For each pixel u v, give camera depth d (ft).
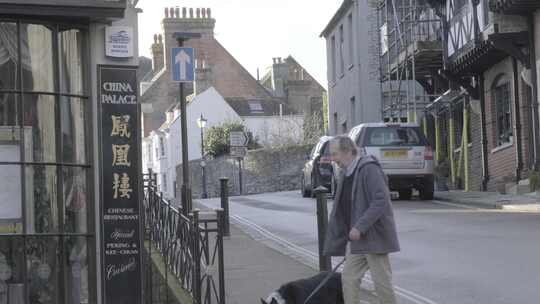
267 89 239.30
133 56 27.17
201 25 222.48
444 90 91.91
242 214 68.59
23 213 25.86
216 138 177.06
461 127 86.84
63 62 26.48
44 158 26.13
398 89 92.53
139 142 27.09
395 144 68.90
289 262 39.37
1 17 25.62
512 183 69.82
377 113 111.45
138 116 27.14
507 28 68.23
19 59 25.81
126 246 26.84
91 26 26.86
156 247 38.93
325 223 31.35
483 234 44.86
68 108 26.50
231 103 217.15
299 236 50.34
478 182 80.23
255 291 32.04
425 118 95.35
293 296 24.34
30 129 25.95
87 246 26.66
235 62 225.76
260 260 40.06
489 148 77.30
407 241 44.21
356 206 24.54
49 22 26.16
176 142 196.34
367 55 112.16
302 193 93.35
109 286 26.63
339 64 125.39
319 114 203.62
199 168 174.19
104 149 26.76
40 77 26.12
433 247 41.42
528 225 47.39
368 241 24.22
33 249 26.02
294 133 185.68
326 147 84.58
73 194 26.58
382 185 24.32
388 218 24.44
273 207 75.15
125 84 27.04
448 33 80.79
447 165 87.71
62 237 26.30
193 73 51.26
